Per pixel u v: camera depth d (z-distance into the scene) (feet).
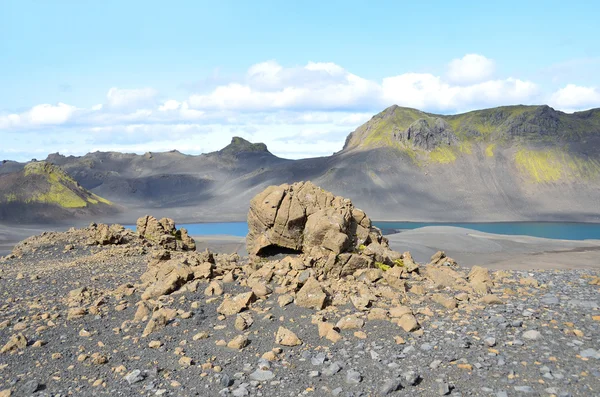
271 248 77.41
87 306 61.62
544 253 241.96
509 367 38.27
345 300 57.06
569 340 42.93
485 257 225.15
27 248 130.52
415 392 35.53
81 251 126.93
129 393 37.86
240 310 55.42
